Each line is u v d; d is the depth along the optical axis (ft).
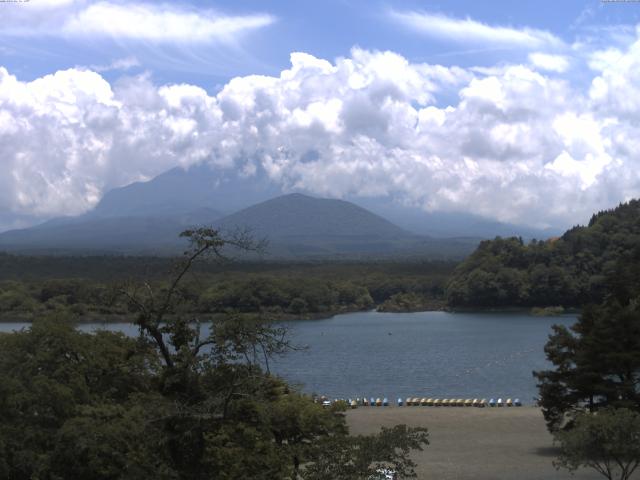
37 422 118.01
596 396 224.74
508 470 187.73
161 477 96.02
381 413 288.92
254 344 105.70
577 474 181.06
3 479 110.63
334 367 455.22
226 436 98.02
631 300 256.11
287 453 103.81
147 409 103.50
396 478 101.40
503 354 502.38
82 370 130.52
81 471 109.70
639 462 153.79
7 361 131.13
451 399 331.98
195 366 104.88
